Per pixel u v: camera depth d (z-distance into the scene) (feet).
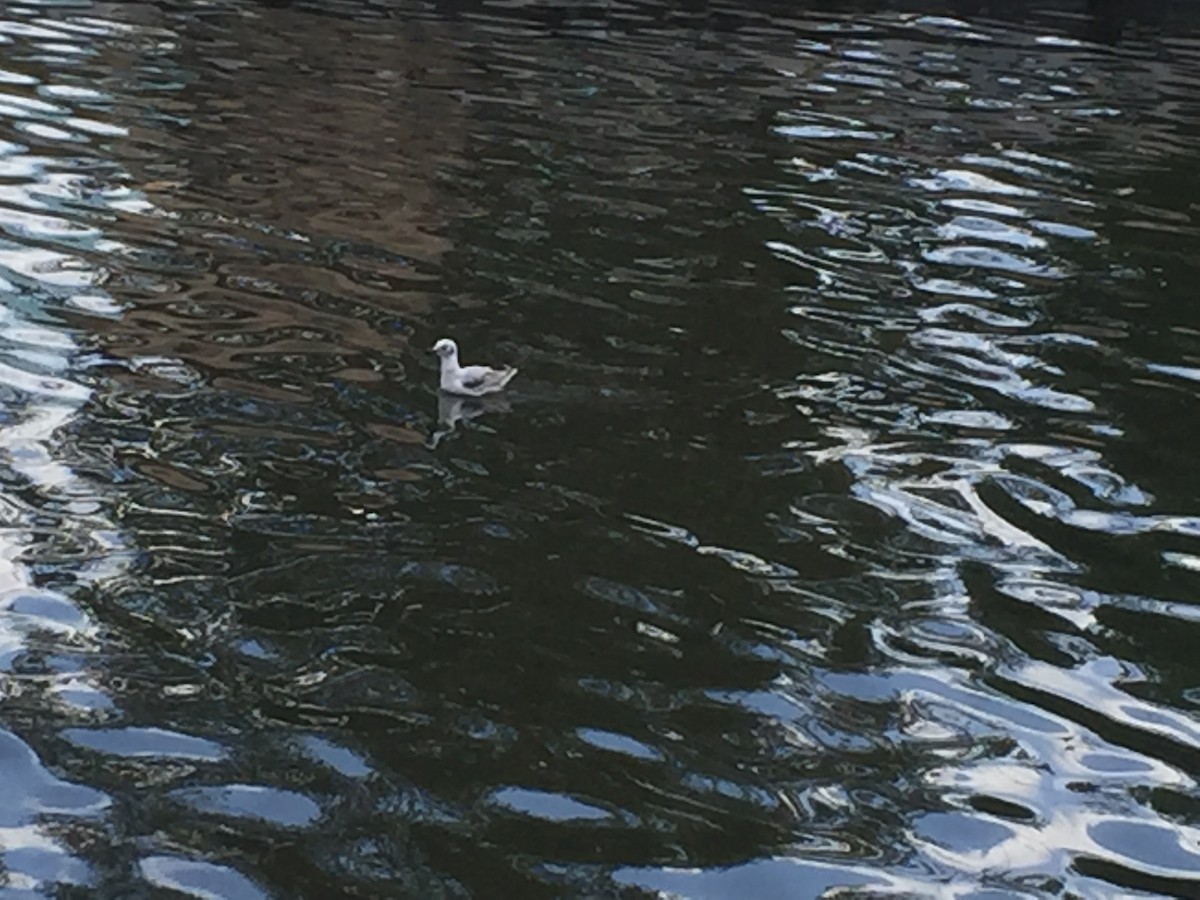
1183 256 55.31
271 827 22.86
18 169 53.26
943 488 35.58
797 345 43.78
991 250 54.34
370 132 62.34
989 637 29.50
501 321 43.47
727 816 23.84
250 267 45.98
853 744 25.95
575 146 63.26
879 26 96.43
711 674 27.61
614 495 33.88
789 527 33.17
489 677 26.99
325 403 37.19
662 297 46.62
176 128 60.34
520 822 23.32
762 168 62.44
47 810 22.91
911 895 22.35
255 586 29.22
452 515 32.40
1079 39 97.86
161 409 36.09
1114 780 25.43
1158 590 31.65
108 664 26.58
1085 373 43.50
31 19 78.79
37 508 31.27
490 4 93.40
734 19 94.84
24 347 38.83
